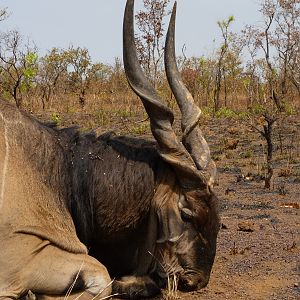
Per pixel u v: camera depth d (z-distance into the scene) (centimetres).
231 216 1002
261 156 1570
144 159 638
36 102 2767
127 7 617
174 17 645
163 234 618
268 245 838
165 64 654
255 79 3138
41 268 571
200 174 611
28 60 2097
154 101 614
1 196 559
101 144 643
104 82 3425
